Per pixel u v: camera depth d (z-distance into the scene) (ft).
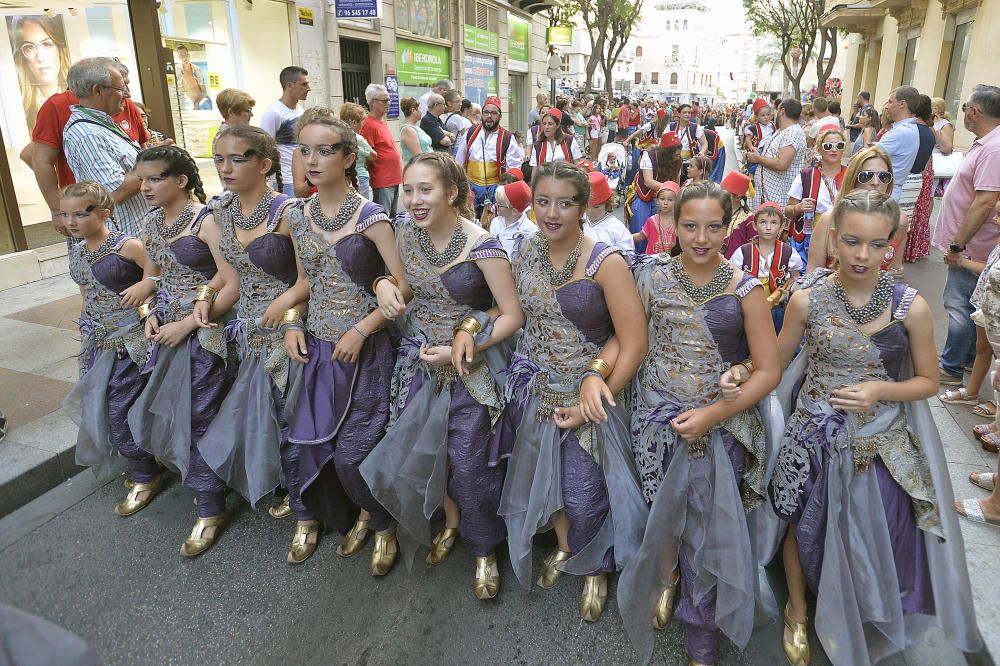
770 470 7.59
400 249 8.11
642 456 7.45
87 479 11.48
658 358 7.26
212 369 9.68
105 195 9.82
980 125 12.48
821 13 90.27
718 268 6.85
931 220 28.35
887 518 6.69
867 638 7.08
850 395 6.41
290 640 8.00
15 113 21.26
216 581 9.01
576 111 54.49
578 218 7.06
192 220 9.39
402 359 8.70
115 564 9.36
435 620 8.29
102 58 12.41
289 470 9.25
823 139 14.52
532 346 7.85
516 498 8.04
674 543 7.32
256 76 30.58
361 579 9.04
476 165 24.90
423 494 8.39
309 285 8.67
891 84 61.67
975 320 10.63
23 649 3.21
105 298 10.05
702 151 31.68
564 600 8.58
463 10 52.70
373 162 24.43
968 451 10.91
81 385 10.23
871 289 6.49
